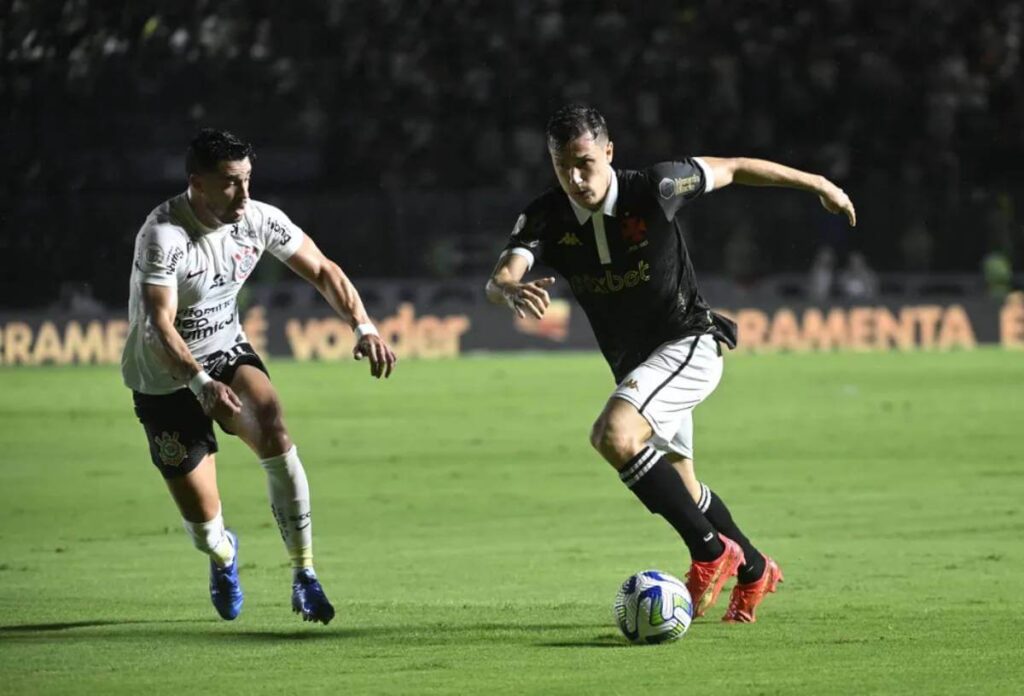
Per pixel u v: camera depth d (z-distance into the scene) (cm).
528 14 10762
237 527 3250
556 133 1911
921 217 9775
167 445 2053
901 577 2452
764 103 10500
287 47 10662
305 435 5125
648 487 1931
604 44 10619
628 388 1961
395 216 9438
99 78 10381
